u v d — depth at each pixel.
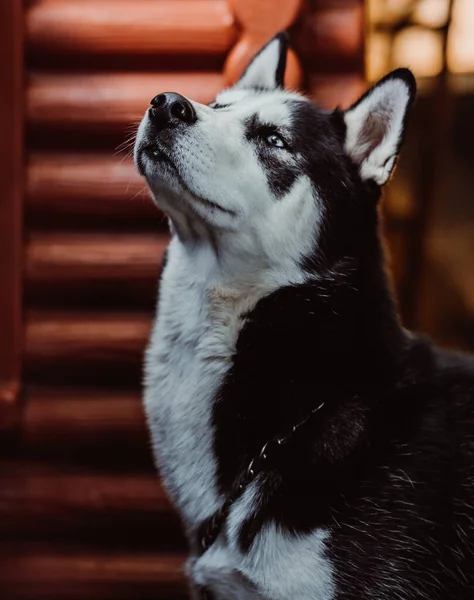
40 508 2.73
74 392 2.74
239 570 1.74
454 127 5.77
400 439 1.79
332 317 1.84
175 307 1.92
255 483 1.76
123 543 2.78
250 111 1.90
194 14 2.61
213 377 1.85
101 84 2.66
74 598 2.76
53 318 2.73
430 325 5.77
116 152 2.69
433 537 1.72
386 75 1.91
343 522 1.69
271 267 1.84
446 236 5.98
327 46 2.67
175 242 2.00
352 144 1.96
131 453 2.75
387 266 2.01
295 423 1.80
